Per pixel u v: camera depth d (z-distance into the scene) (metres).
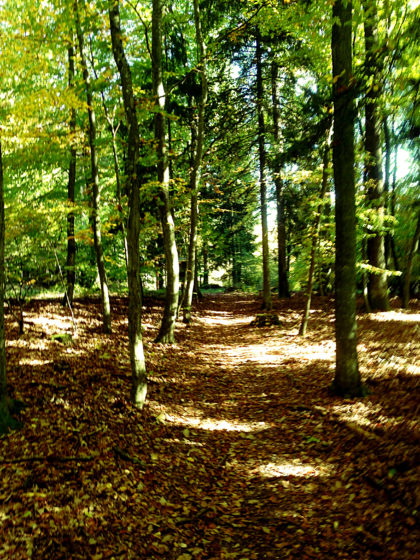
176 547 3.84
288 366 9.84
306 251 13.00
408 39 4.23
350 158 6.76
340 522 4.10
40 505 3.94
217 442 6.34
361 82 4.96
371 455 5.06
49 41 8.96
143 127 14.97
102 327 12.04
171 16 11.73
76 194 14.06
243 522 4.34
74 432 5.58
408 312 11.86
